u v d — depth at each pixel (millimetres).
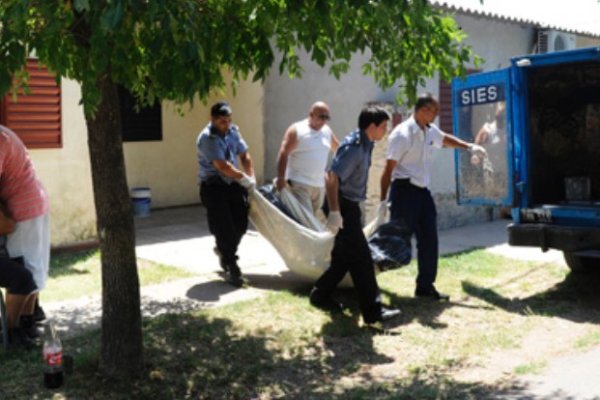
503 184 7660
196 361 5535
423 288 7438
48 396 4875
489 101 7680
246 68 4750
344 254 6469
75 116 9172
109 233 5074
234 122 12211
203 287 7586
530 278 8422
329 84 11102
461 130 7934
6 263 5512
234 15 4574
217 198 7559
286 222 7383
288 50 5023
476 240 10531
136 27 4188
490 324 6766
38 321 6191
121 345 5160
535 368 5668
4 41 3752
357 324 6570
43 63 4180
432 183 11242
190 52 3689
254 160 11953
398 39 5023
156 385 5125
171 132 12781
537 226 7477
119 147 5027
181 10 3764
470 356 5973
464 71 5523
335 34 4617
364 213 10234
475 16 11289
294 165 7902
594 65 7973
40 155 8922
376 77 5633
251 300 7074
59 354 4988
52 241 9070
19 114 8695
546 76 8328
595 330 6645
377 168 10055
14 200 5590
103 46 3736
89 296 7223
